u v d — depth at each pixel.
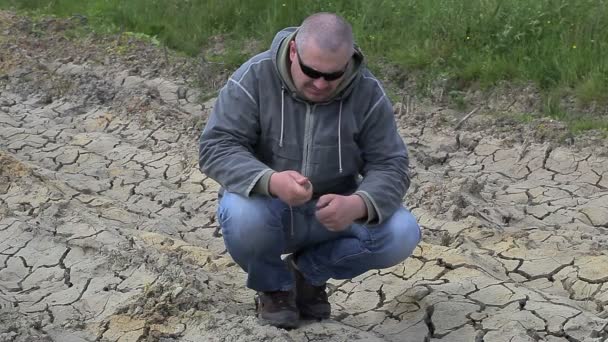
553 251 4.70
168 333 3.96
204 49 8.18
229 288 4.42
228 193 3.78
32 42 8.40
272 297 3.93
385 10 7.87
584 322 4.03
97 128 6.73
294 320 3.95
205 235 5.14
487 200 5.47
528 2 7.33
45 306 4.25
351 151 3.75
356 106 3.72
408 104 6.77
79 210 5.07
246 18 8.42
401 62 7.29
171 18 8.62
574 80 6.74
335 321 4.11
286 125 3.71
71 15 9.08
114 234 4.73
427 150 6.18
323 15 3.58
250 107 3.71
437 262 4.52
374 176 3.72
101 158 6.08
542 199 5.51
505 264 4.64
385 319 4.20
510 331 4.01
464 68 7.10
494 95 6.83
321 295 4.06
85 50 8.20
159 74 7.73
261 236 3.74
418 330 4.10
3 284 4.44
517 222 5.23
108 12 8.91
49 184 5.45
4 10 9.29
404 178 3.76
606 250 4.76
